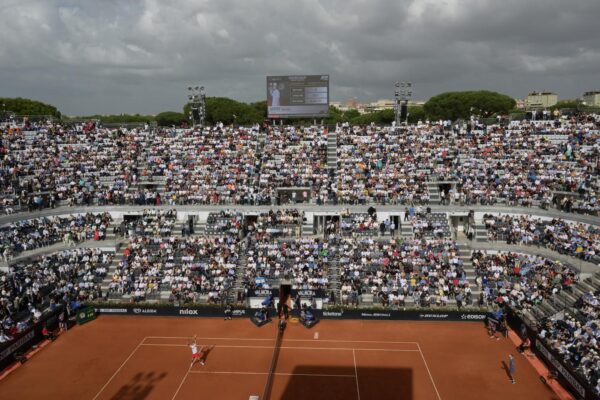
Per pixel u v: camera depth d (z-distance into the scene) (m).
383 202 69.94
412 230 65.06
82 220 68.19
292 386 40.31
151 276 59.31
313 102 87.00
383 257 59.91
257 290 56.44
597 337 41.44
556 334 43.94
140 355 46.12
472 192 69.81
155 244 64.12
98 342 49.03
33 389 40.47
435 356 45.22
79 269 60.62
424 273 57.66
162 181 76.00
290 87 86.75
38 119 90.50
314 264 59.22
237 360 44.91
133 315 55.88
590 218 59.91
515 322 49.94
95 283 59.28
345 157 80.12
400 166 77.19
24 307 53.22
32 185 71.81
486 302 54.56
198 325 53.00
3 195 69.62
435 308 53.78
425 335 49.75
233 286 58.38
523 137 80.88
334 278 58.34
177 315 55.56
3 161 76.19
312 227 67.12
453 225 70.25
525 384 40.12
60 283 57.00
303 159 80.12
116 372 43.03
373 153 80.81
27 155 79.31
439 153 79.25
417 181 73.50
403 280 56.28
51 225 66.31
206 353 46.38
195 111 98.50
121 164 79.38
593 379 36.88
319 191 72.19
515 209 66.38
